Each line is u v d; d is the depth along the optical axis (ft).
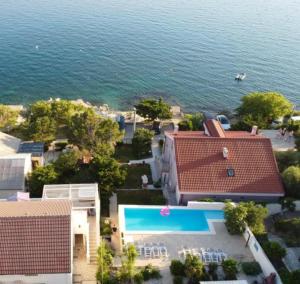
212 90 363.56
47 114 236.02
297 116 266.77
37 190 161.68
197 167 167.12
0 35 426.92
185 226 147.33
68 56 396.78
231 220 141.59
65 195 143.43
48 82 349.20
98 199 147.64
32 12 518.78
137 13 567.18
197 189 162.30
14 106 298.15
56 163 177.68
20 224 109.81
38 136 213.66
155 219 149.69
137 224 146.41
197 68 402.52
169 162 187.32
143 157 215.92
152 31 493.36
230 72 399.85
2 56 380.99
